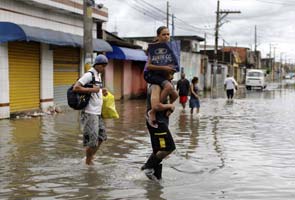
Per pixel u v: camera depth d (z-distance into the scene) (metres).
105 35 25.89
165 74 7.13
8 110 16.09
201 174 7.71
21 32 15.32
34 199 6.19
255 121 16.56
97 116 8.03
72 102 7.82
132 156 9.25
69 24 20.64
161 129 7.10
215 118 17.52
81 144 10.60
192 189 6.73
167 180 7.24
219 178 7.43
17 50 16.80
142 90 31.81
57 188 6.72
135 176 7.45
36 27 17.05
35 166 8.16
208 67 51.00
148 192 6.53
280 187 6.93
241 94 40.03
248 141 11.56
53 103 19.45
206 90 49.09
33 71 18.00
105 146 10.46
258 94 40.09
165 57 7.08
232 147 10.58
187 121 16.30
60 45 18.38
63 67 20.44
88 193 6.47
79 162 8.53
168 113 7.12
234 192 6.60
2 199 6.18
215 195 6.43
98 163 8.48
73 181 7.12
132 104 24.88
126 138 11.75
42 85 18.48
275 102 28.12
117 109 21.25
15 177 7.36
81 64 21.98
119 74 28.50
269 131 13.65
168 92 7.06
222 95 37.56
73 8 19.84
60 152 9.56
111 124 14.93
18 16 16.69
